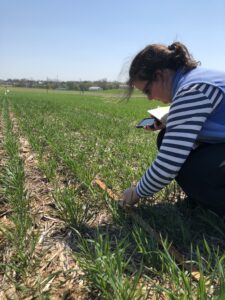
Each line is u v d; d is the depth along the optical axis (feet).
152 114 4.01
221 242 3.30
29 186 4.86
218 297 2.28
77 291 2.74
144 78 3.29
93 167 5.36
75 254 3.06
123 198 3.69
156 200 4.14
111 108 21.65
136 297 2.52
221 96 3.05
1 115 15.02
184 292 2.36
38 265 3.08
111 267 2.56
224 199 3.34
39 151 6.23
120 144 7.04
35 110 17.71
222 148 3.32
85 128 10.27
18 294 2.74
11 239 3.32
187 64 3.21
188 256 3.10
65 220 3.72
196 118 3.03
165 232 3.43
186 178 3.43
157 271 2.84
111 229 3.59
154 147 6.75
